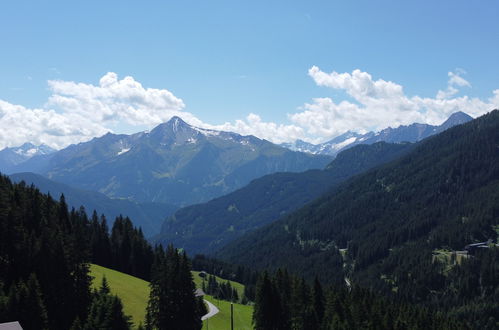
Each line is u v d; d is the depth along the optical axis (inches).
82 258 4126.5
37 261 4033.0
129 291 5083.7
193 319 4133.9
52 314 3789.4
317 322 4431.6
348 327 4296.3
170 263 4212.6
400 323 4626.0
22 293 3388.3
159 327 4008.4
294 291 4714.6
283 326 4281.5
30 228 4899.1
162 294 4055.1
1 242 4087.1
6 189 5113.2
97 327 3395.7
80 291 4018.2
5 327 2874.0
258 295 4313.5
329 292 5004.9
